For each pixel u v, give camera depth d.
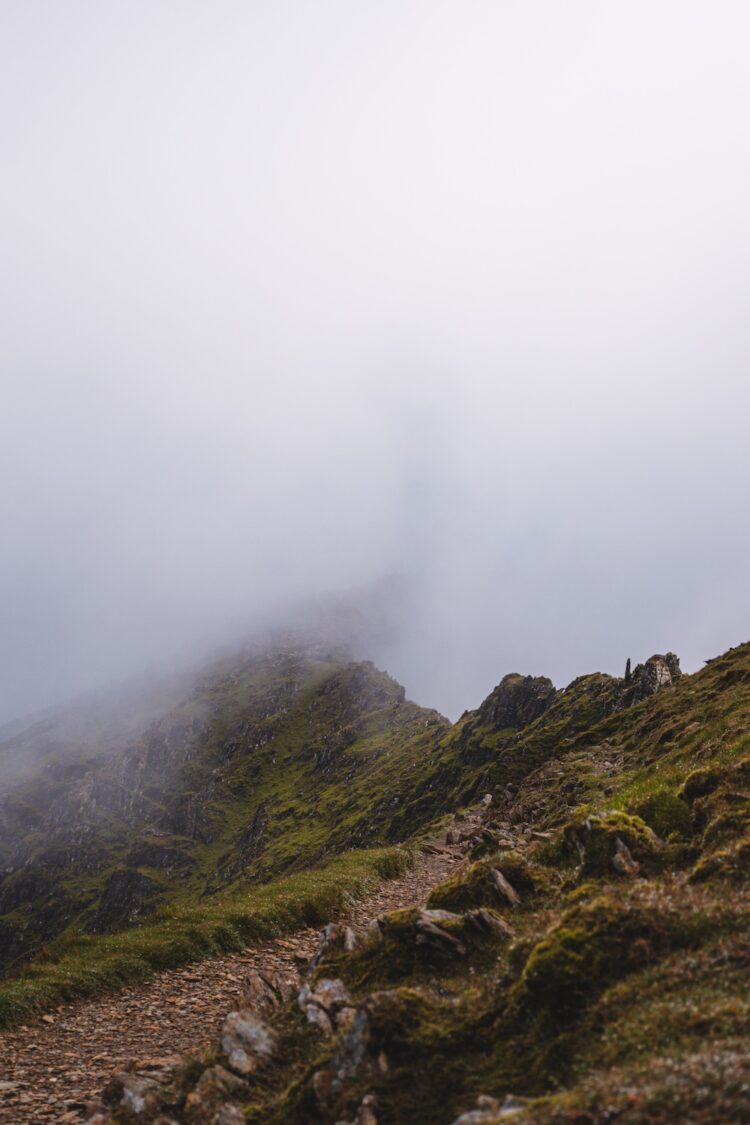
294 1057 10.02
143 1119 9.38
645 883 11.27
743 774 15.96
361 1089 7.89
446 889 14.61
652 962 8.69
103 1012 15.85
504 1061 7.88
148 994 17.08
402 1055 8.33
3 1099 11.35
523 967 9.62
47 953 19.67
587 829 15.38
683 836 14.38
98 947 19.83
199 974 18.56
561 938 9.23
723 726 32.59
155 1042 13.91
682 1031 7.04
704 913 9.34
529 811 44.12
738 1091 5.58
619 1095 5.98
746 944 8.39
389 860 34.53
